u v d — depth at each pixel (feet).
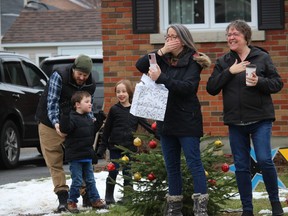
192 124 30.27
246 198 31.37
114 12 53.57
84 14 156.15
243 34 31.32
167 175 31.68
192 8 54.13
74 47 149.79
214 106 52.85
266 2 52.54
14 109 61.46
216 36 52.95
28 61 65.21
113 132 38.04
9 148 61.11
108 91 53.67
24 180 52.06
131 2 53.42
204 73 52.95
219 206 32.99
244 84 30.96
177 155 30.94
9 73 62.13
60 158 37.78
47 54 150.41
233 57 31.58
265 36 52.70
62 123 36.09
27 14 156.76
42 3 177.06
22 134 62.90
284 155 37.27
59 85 37.35
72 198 37.01
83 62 37.04
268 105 31.04
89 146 37.09
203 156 32.42
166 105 30.14
